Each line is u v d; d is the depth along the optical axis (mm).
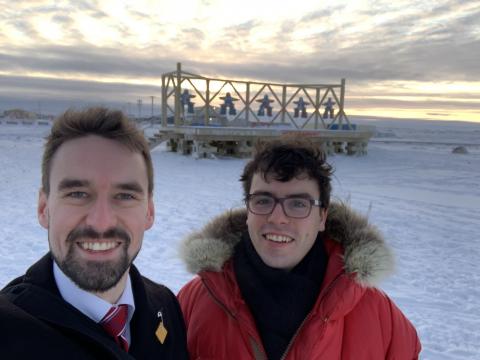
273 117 25641
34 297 1191
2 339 1050
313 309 1641
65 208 1222
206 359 1729
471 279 5480
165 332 1521
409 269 5785
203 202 10242
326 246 1839
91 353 1186
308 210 1688
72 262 1217
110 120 1280
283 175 1658
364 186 13805
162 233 7246
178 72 22656
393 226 8258
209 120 24109
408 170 18984
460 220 8969
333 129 26438
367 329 1667
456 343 3867
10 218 7949
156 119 37219
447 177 16547
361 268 1629
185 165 18609
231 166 18766
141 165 1333
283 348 1646
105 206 1233
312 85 25828
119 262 1266
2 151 22078
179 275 5203
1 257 5633
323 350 1594
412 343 1768
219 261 1781
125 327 1390
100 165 1234
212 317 1780
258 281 1704
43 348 1083
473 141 57875
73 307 1220
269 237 1705
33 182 12617
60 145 1256
